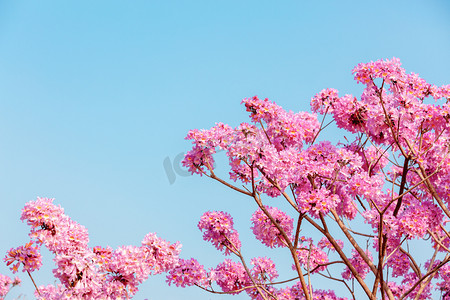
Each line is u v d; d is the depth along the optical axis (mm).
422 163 6020
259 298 6512
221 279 6316
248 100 5555
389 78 5164
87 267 4391
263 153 5184
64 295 4230
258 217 6324
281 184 5883
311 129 6180
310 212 5676
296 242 5688
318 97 6301
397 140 5281
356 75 5266
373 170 6664
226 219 6133
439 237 6156
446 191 6070
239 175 5707
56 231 4559
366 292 5699
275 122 5562
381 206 6215
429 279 6133
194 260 5848
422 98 5676
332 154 5590
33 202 4602
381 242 5309
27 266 4566
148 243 4992
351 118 6125
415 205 5719
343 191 5883
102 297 4406
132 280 4609
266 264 6500
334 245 5836
